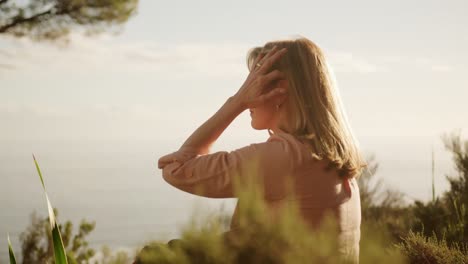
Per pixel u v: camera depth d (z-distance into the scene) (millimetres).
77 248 4520
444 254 2170
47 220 5484
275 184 1639
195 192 1669
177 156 1732
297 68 1771
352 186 1791
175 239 1007
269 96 1745
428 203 4473
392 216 4883
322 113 1725
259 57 1852
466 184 4965
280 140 1701
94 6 11047
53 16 10875
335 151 1688
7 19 10539
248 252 1030
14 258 1350
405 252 2111
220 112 1788
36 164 1383
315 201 1651
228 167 1632
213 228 979
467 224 3680
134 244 898
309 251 1064
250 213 1068
